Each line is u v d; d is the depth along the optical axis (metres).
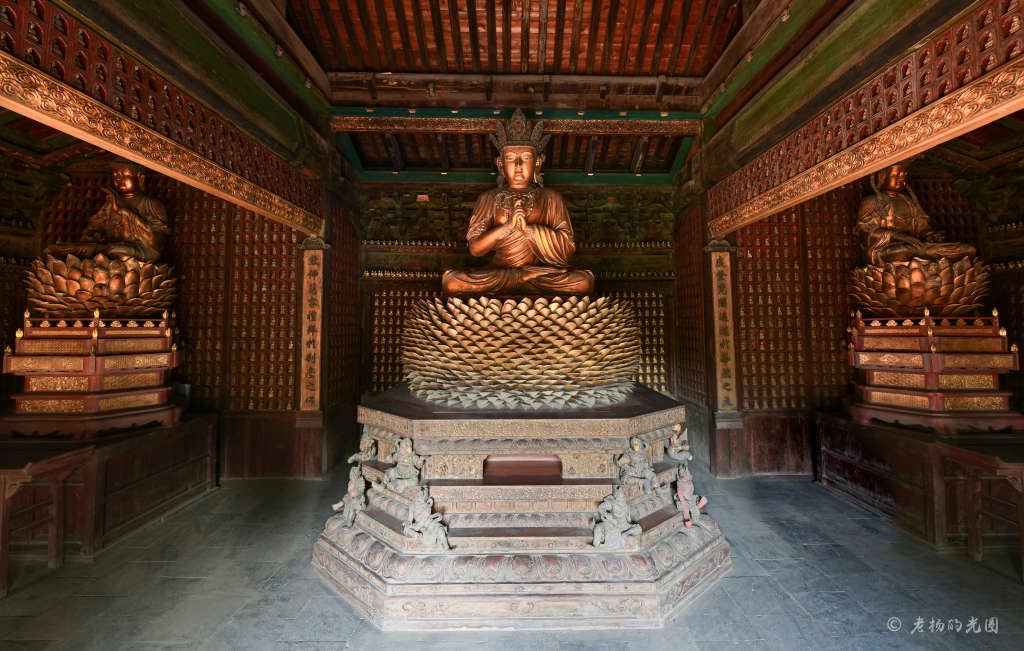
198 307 6.92
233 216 7.03
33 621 3.35
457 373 4.24
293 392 6.87
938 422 4.81
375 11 5.99
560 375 4.18
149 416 5.32
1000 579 3.91
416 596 3.29
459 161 8.30
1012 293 6.24
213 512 5.48
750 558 4.29
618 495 3.50
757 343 7.00
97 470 4.43
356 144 7.79
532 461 3.94
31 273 5.07
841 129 3.92
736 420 6.85
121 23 3.13
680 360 8.30
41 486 4.41
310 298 6.88
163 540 4.71
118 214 5.35
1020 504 3.88
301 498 5.94
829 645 3.08
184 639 3.14
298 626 3.29
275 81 5.52
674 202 8.42
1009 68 2.55
